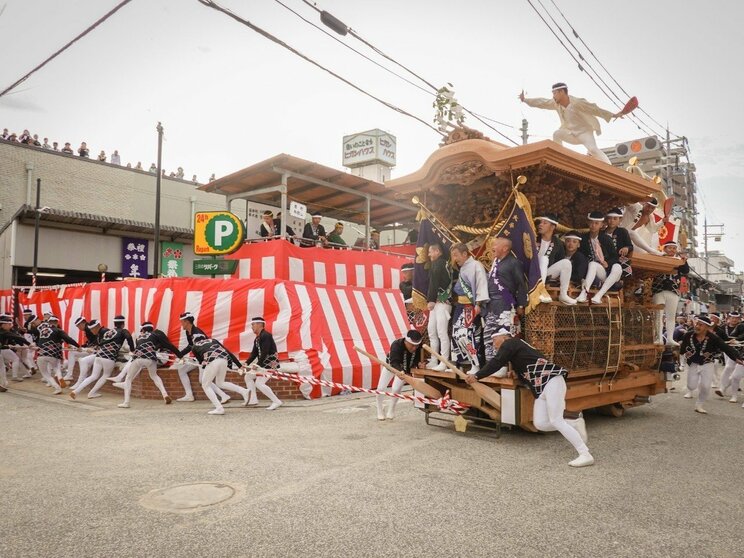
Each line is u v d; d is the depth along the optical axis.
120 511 4.18
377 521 4.02
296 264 12.76
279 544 3.59
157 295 11.39
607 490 4.86
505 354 6.17
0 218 22.62
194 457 5.89
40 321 14.65
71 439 6.81
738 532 3.90
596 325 7.79
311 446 6.48
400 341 8.36
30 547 3.51
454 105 8.43
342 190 14.81
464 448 6.47
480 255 7.96
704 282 30.83
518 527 3.94
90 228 21.30
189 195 27.86
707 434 7.50
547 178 7.41
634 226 9.64
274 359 9.73
